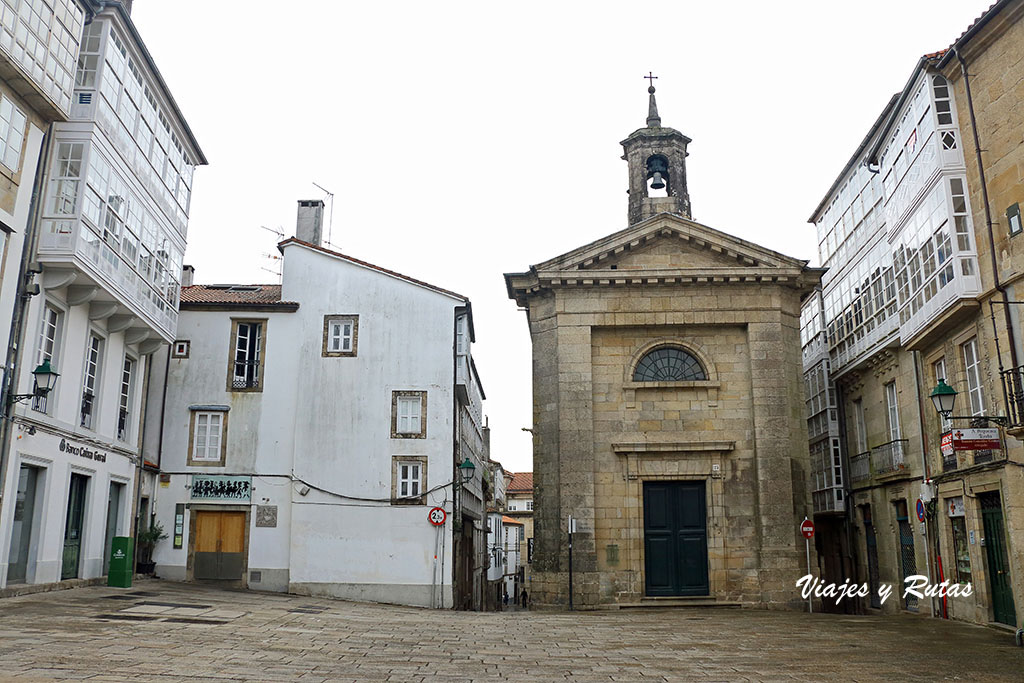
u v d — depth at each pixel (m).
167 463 24.45
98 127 17.84
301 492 24.06
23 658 9.86
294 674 9.83
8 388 15.88
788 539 21.95
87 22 17.97
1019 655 13.09
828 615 20.17
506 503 77.81
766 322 23.33
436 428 24.44
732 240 23.47
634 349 23.61
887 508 23.75
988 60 16.77
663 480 22.81
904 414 22.23
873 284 23.98
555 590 21.80
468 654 12.24
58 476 18.02
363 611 19.58
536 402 23.50
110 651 10.81
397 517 23.92
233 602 18.89
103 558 20.38
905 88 19.59
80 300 18.27
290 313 25.52
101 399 20.11
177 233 23.53
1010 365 15.95
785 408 22.75
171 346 25.11
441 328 25.12
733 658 12.28
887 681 10.42
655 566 22.42
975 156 17.19
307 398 24.73
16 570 16.88
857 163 25.41
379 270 25.53
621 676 10.37
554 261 23.53
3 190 15.73
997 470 16.83
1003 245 16.31
